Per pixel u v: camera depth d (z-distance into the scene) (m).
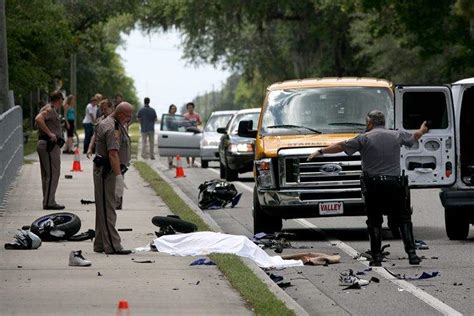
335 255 41.94
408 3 134.12
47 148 57.22
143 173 84.81
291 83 52.44
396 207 40.41
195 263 38.41
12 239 45.50
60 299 31.52
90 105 111.62
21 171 85.44
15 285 33.97
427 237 49.78
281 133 50.16
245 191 77.38
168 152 104.56
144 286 33.78
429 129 48.47
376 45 163.50
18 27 118.25
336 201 48.25
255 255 40.56
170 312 29.62
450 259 42.03
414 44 139.62
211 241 41.22
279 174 48.50
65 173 84.56
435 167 48.34
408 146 41.09
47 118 57.22
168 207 59.16
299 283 36.59
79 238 45.56
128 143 42.53
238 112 90.06
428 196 70.88
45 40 124.00
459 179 48.28
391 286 35.84
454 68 144.62
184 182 86.38
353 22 172.38
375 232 40.44
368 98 51.12
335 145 40.94
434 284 36.09
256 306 29.77
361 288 35.47
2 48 87.19
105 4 159.38
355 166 48.28
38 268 37.53
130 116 41.28
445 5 133.12
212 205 64.38
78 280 35.00
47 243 44.69
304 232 52.16
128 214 55.66
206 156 102.81
